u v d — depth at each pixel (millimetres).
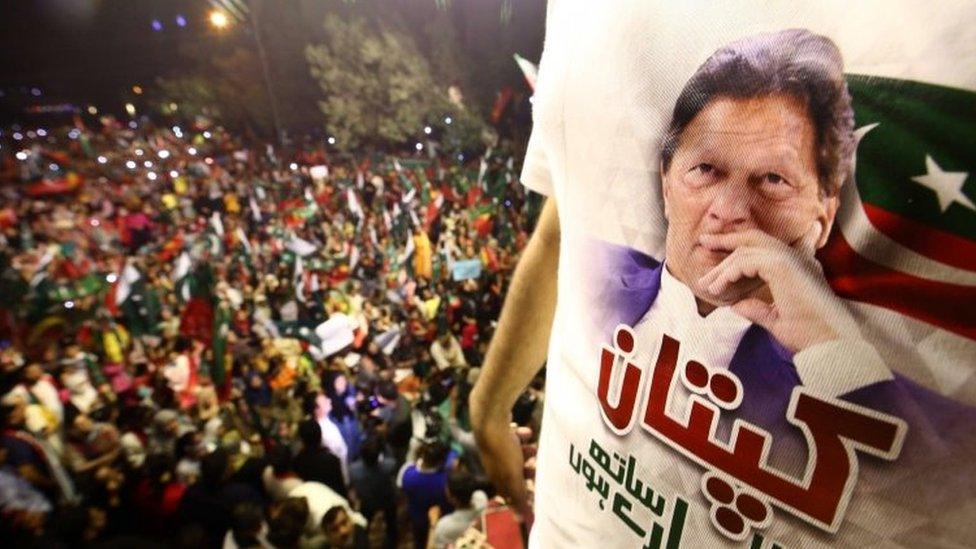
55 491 5340
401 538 5109
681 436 540
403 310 9953
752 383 474
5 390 6168
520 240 14250
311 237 15055
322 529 4367
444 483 5105
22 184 20578
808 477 457
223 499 4828
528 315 952
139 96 37344
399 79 22781
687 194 502
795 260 441
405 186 19000
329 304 10133
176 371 7457
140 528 4980
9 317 8977
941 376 385
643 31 526
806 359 441
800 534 473
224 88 26656
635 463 595
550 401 764
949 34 361
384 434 5809
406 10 23406
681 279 519
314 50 22453
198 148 27203
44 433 5820
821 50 418
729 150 468
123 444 6023
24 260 12562
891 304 398
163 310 10039
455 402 6668
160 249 14641
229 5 23438
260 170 24453
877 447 417
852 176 407
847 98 406
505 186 17328
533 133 817
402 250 13023
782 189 442
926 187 374
